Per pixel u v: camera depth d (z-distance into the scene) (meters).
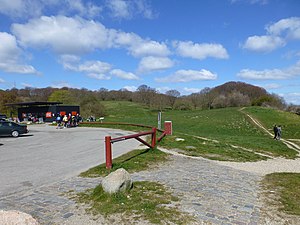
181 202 5.16
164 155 10.70
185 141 14.66
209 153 12.13
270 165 11.02
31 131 25.00
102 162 9.22
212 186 6.40
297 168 10.73
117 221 4.33
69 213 4.69
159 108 68.75
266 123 44.03
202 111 63.72
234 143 17.80
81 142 15.51
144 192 5.67
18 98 59.97
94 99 49.91
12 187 6.31
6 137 19.41
